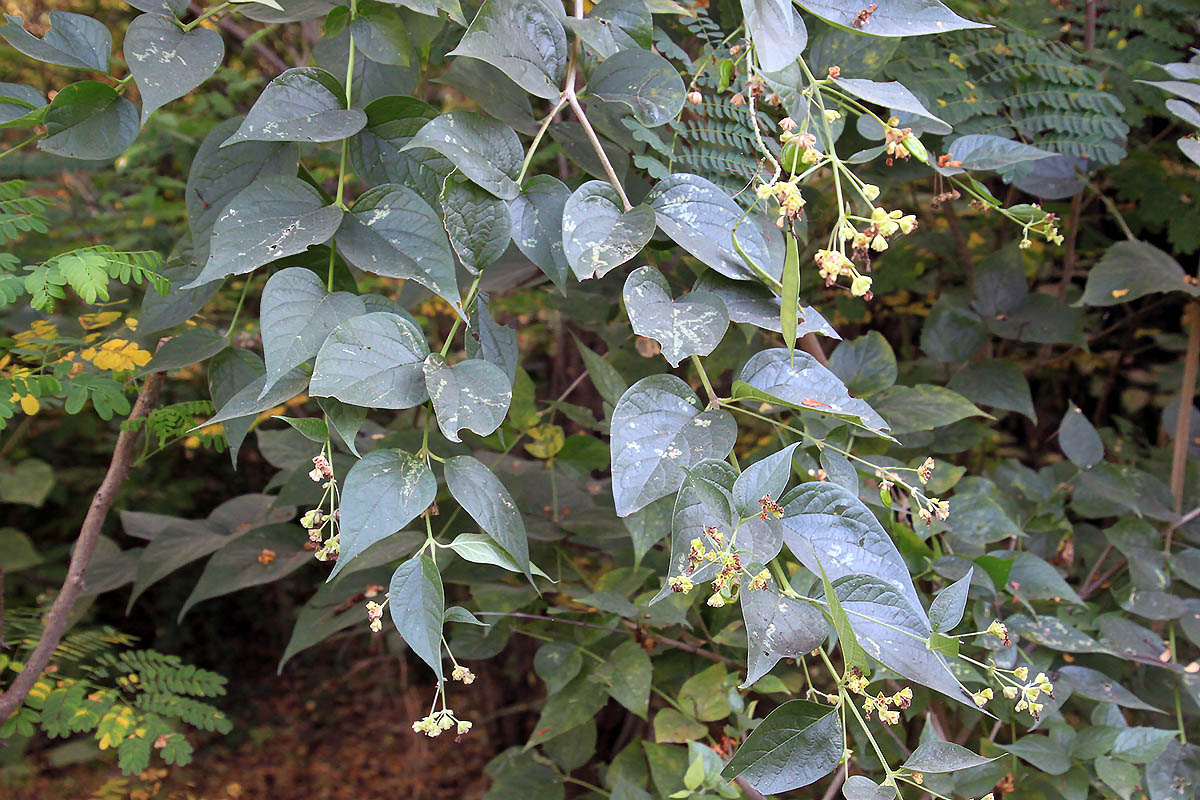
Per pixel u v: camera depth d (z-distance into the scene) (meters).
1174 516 1.11
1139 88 1.14
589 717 1.05
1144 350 1.60
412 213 0.77
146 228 2.06
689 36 1.06
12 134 1.73
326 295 0.75
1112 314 1.62
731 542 0.69
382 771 2.76
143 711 1.21
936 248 1.37
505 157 0.77
